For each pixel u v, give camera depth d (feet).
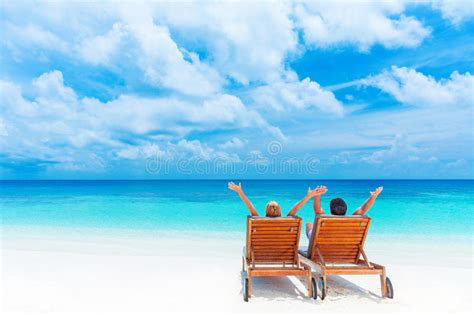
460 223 41.57
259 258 17.43
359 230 16.56
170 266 22.30
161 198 85.35
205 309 14.61
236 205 67.15
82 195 99.81
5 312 14.28
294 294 16.55
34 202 77.20
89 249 28.27
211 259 24.29
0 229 39.19
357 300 15.66
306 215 48.57
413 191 105.70
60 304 15.31
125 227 40.19
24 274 20.36
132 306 15.06
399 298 16.02
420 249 28.07
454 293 16.83
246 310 14.46
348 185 155.12
